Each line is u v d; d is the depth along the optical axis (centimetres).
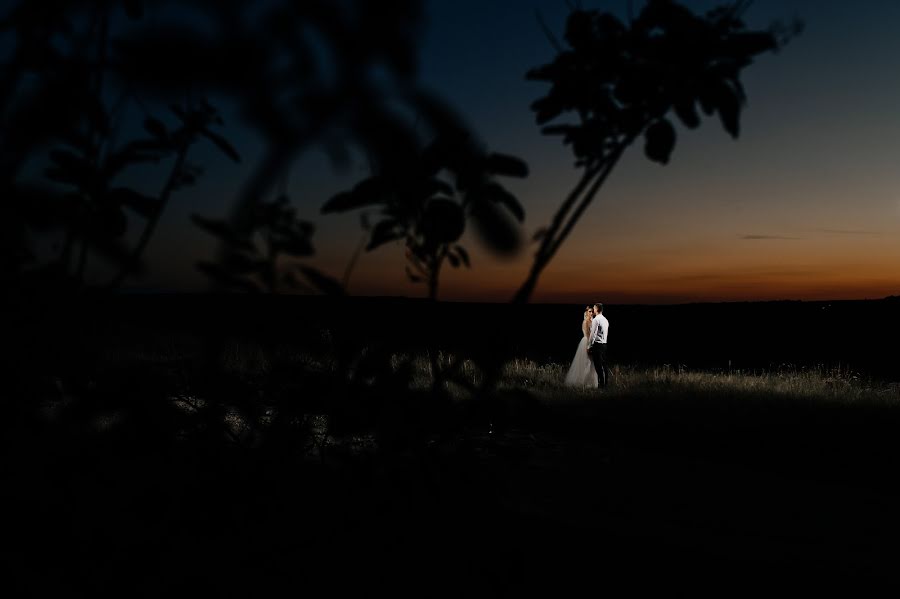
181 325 132
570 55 139
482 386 166
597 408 1191
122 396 140
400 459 180
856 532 550
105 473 155
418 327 162
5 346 118
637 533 518
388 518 195
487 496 192
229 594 177
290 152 102
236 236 116
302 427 185
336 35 97
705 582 421
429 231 122
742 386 1482
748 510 611
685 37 132
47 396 126
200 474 177
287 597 208
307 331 151
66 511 144
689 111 136
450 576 262
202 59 93
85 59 99
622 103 138
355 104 100
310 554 241
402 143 103
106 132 109
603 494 643
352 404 169
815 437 954
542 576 371
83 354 124
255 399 173
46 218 104
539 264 141
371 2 98
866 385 1545
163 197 118
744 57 133
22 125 96
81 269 114
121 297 121
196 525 176
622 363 2091
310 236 124
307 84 99
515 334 152
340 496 189
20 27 99
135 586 153
